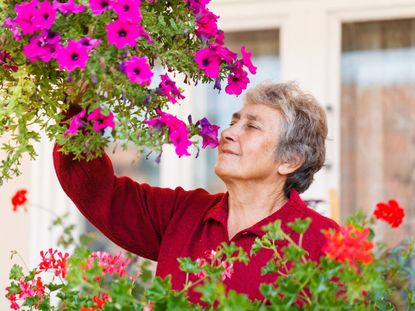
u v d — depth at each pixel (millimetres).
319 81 3779
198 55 1920
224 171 2307
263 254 2197
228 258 1758
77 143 1839
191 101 3949
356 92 3775
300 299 1761
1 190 4051
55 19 1776
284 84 2410
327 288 1580
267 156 2314
